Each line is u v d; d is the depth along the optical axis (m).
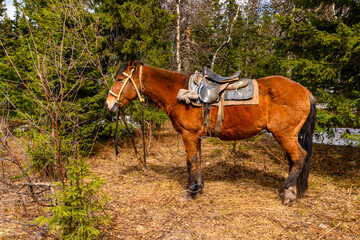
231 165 4.89
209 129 3.08
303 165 3.03
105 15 6.40
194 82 3.14
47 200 2.66
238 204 3.07
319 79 4.27
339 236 2.27
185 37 13.32
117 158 5.70
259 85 3.00
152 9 6.96
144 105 5.80
